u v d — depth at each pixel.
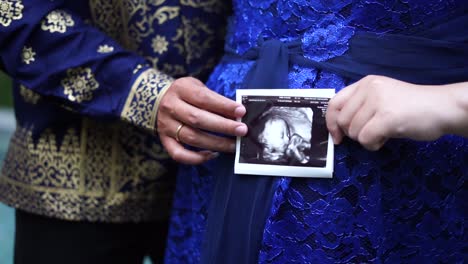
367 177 1.22
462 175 1.28
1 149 4.84
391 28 1.21
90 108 1.48
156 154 1.62
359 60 1.23
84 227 1.65
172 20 1.56
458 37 1.21
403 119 1.11
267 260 1.27
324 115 1.23
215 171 1.41
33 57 1.48
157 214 1.69
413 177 1.25
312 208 1.24
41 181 1.62
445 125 1.11
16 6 1.46
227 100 1.30
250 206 1.29
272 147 1.26
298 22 1.27
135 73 1.46
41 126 1.59
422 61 1.21
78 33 1.48
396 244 1.26
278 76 1.29
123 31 1.59
